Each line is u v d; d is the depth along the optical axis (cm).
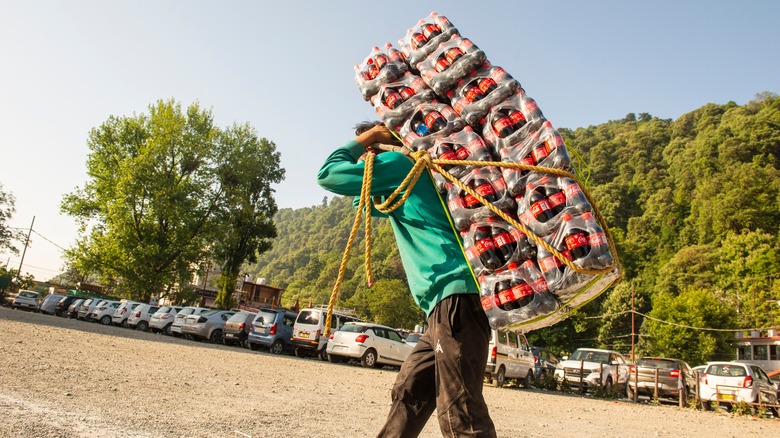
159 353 1053
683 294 4434
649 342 4425
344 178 207
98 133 3572
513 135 190
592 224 173
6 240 4844
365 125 245
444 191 203
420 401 209
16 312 2280
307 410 551
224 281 4003
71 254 3441
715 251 6850
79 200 3506
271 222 4244
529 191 183
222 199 3912
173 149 3628
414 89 213
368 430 471
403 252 212
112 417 391
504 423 656
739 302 5425
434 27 219
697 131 12756
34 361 650
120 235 3409
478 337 189
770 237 6169
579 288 174
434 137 202
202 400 534
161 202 3409
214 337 2080
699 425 917
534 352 2345
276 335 1842
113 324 2644
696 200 8806
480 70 204
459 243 198
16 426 322
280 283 17762
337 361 1720
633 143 13175
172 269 3581
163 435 354
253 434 396
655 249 8650
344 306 8944
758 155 9650
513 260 183
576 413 916
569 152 204
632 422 859
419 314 7588
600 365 1612
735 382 1370
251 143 4044
